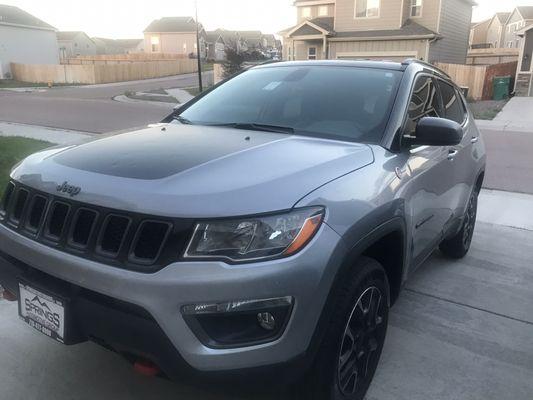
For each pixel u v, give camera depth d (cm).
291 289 214
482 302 418
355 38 2775
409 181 304
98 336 230
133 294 212
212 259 210
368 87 348
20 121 1488
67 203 239
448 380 314
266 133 314
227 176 234
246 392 224
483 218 656
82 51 8444
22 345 330
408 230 304
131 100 2403
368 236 252
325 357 239
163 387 297
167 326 210
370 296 272
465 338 363
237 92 383
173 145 279
